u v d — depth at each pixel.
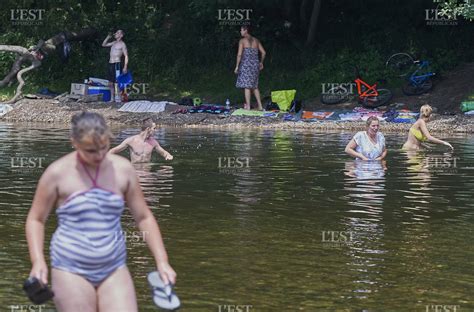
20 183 12.88
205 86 30.41
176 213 10.69
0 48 29.67
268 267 8.22
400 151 17.45
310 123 23.61
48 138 19.52
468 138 20.45
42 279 5.46
